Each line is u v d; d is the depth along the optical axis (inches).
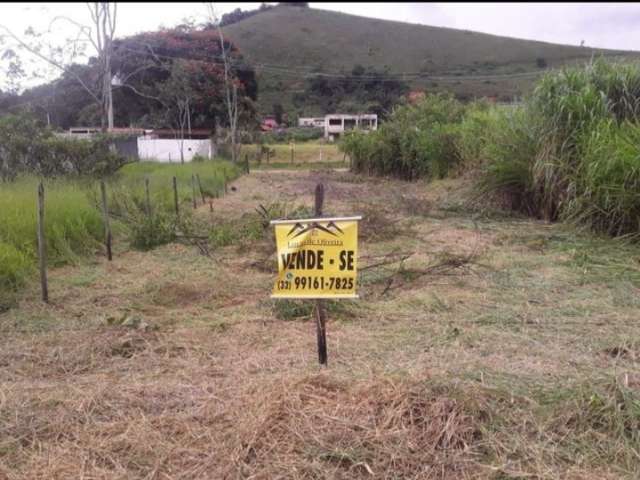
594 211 303.1
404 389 119.0
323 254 129.0
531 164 367.6
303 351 155.3
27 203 289.1
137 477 101.8
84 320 187.2
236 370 143.6
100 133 641.6
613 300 198.8
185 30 1546.5
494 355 150.4
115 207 371.2
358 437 108.5
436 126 684.1
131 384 136.3
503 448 106.3
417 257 267.1
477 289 216.1
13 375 143.9
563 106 336.8
